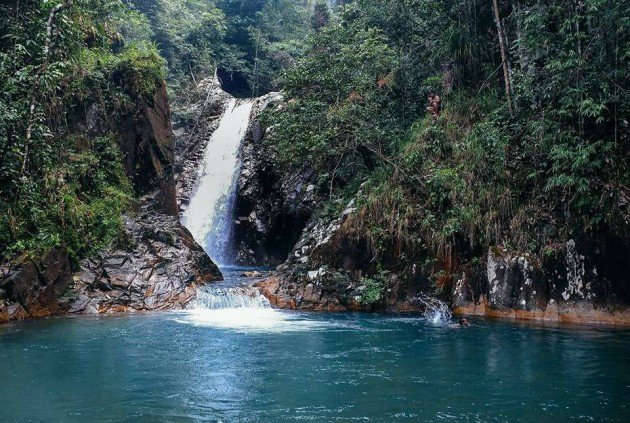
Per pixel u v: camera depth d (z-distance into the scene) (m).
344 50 16.38
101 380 6.50
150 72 17.62
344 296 12.62
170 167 18.14
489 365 7.20
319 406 5.57
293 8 35.47
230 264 23.66
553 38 11.74
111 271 12.86
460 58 14.88
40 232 11.77
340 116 15.02
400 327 10.16
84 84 15.94
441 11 15.97
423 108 16.72
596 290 10.46
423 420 5.14
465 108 14.00
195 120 27.38
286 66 31.98
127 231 14.18
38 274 11.17
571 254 10.73
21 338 8.89
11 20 12.70
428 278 12.19
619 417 5.18
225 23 32.69
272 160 21.94
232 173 24.61
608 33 10.44
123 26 23.84
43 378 6.57
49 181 12.82
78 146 15.34
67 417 5.22
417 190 13.20
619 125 10.67
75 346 8.34
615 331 9.55
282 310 12.48
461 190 12.17
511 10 14.38
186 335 9.30
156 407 5.53
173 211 18.02
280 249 22.45
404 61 16.75
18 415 5.26
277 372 6.91
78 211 13.31
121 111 16.69
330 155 16.36
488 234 11.61
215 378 6.62
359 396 5.89
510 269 11.22
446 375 6.72
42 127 12.27
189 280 13.46
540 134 11.20
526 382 6.37
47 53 12.09
